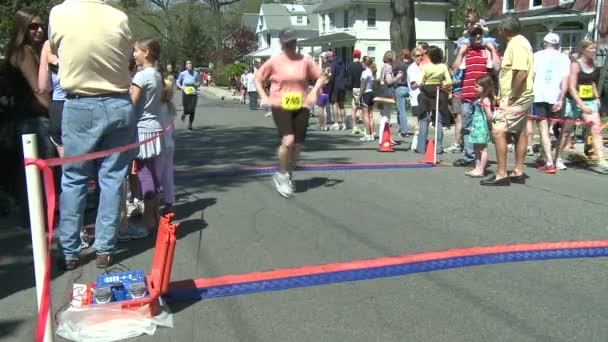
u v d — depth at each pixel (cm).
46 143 565
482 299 405
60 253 466
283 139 705
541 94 889
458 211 647
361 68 1459
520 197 717
